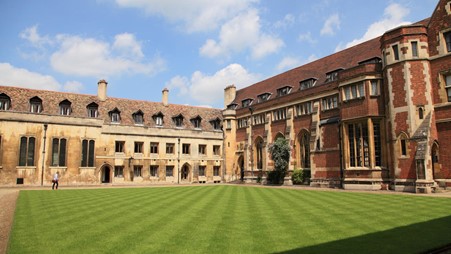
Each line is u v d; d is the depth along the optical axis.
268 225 9.62
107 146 39.31
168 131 43.56
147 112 44.28
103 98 42.09
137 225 9.70
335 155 28.75
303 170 33.38
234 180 45.41
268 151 38.62
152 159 41.97
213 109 50.91
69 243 7.68
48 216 11.59
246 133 43.31
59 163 36.22
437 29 22.59
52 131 36.19
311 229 9.02
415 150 21.81
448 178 21.38
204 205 14.44
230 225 9.63
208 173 45.84
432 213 11.60
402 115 22.88
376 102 25.11
